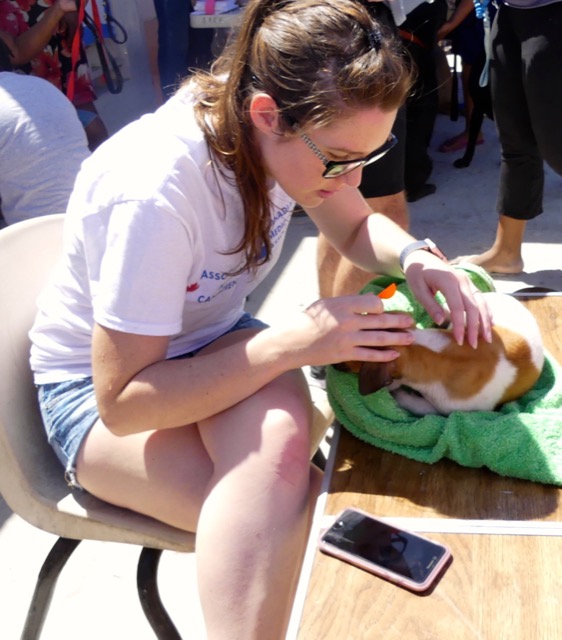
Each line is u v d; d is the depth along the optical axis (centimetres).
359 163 134
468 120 544
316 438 173
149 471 147
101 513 156
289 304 366
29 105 241
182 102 146
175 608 218
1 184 242
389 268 171
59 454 159
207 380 136
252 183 140
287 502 130
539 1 298
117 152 141
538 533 125
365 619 113
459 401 149
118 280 134
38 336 165
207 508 132
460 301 152
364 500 135
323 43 124
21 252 178
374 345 138
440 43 570
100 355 138
